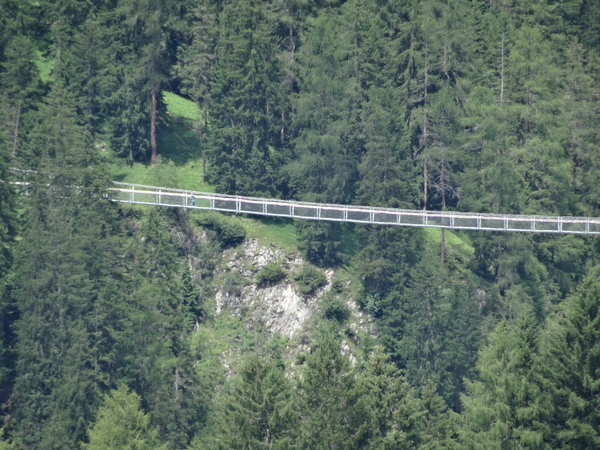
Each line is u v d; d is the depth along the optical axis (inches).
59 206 4473.4
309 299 4881.9
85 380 3966.5
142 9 5767.7
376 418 3016.7
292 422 2955.2
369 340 4675.2
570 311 3410.4
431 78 5851.4
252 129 5595.5
